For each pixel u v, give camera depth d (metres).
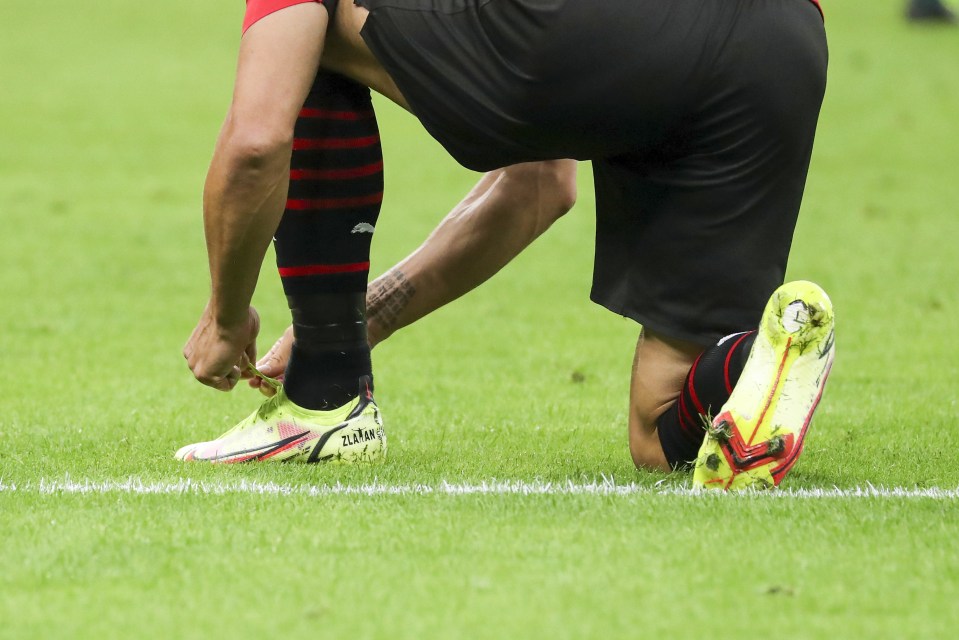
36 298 28.48
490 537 10.95
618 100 12.80
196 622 9.09
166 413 17.70
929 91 73.12
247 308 14.02
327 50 13.62
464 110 13.12
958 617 9.25
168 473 13.48
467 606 9.36
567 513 11.72
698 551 10.59
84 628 9.01
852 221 40.41
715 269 13.41
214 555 10.47
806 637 8.89
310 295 14.12
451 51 13.02
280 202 13.19
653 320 13.68
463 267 15.62
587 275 32.38
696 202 13.31
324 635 8.86
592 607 9.35
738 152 13.16
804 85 13.21
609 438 16.20
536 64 12.75
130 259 33.78
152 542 10.79
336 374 14.26
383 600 9.48
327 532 11.07
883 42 92.62
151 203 43.03
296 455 14.21
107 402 18.56
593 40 12.66
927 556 10.51
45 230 37.62
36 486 12.73
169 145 54.84
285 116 12.97
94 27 90.44
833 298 28.98
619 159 13.53
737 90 12.92
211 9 100.75
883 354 23.02
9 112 61.34
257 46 13.05
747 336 13.20
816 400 12.80
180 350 23.50
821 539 10.94
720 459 12.71
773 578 9.98
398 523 11.36
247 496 12.30
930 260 34.03
